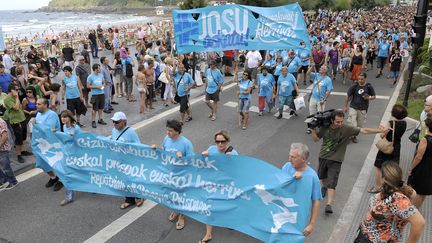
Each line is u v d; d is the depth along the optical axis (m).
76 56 24.84
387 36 20.91
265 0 28.42
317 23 43.44
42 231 5.91
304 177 4.65
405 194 3.80
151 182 6.09
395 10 103.12
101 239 5.70
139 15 169.88
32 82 10.33
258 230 5.06
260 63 16.47
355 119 9.35
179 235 5.81
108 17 163.25
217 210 5.43
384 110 12.66
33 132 7.04
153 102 13.97
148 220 6.22
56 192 7.20
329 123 6.34
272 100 12.41
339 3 61.25
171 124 5.82
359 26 33.31
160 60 15.82
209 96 11.66
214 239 5.66
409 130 9.89
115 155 6.38
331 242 5.58
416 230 3.63
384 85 16.62
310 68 15.69
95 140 6.48
